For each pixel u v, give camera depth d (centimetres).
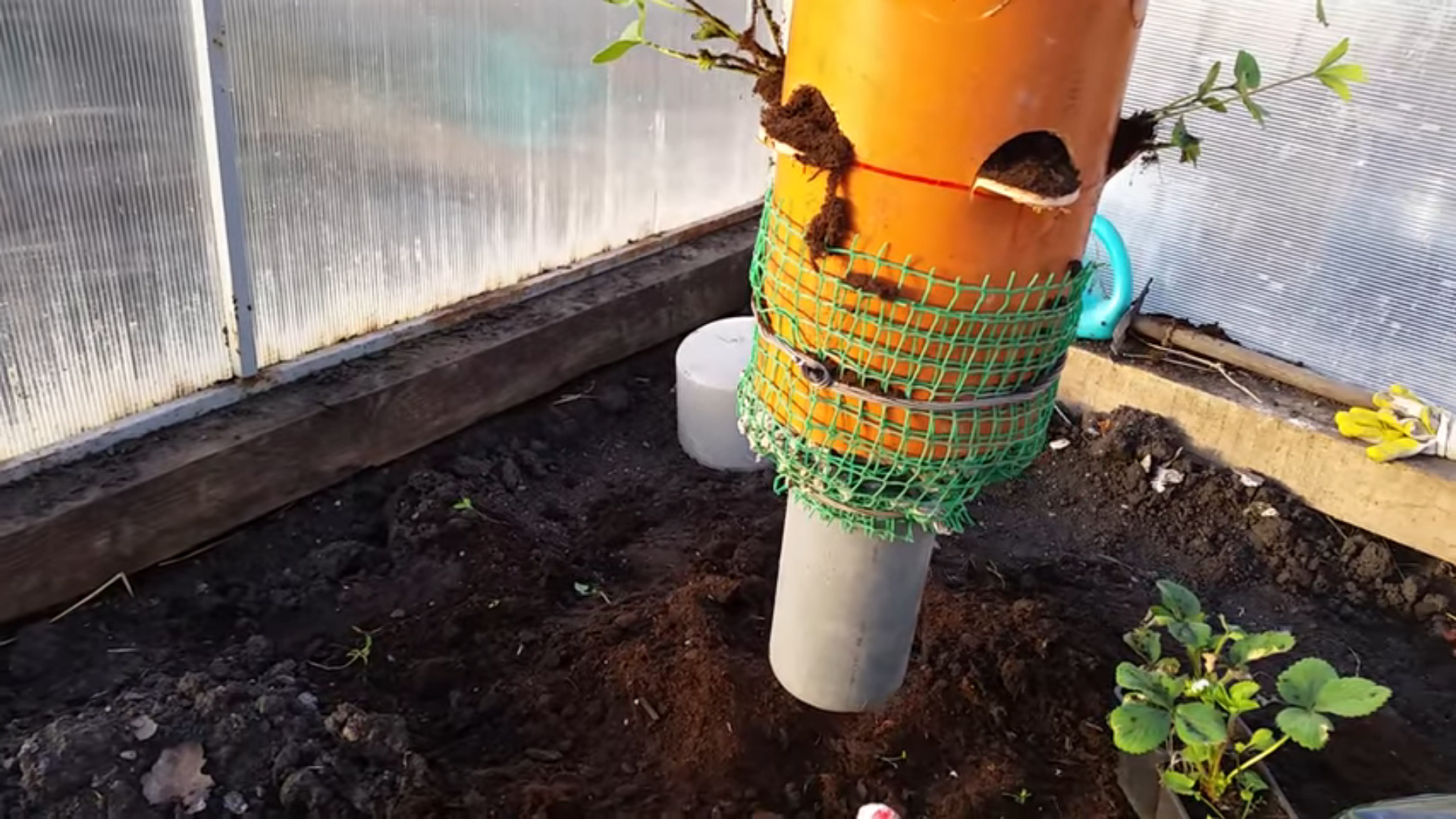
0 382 187
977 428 142
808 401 145
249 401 225
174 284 207
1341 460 247
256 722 173
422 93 239
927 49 119
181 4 190
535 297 284
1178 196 282
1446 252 243
